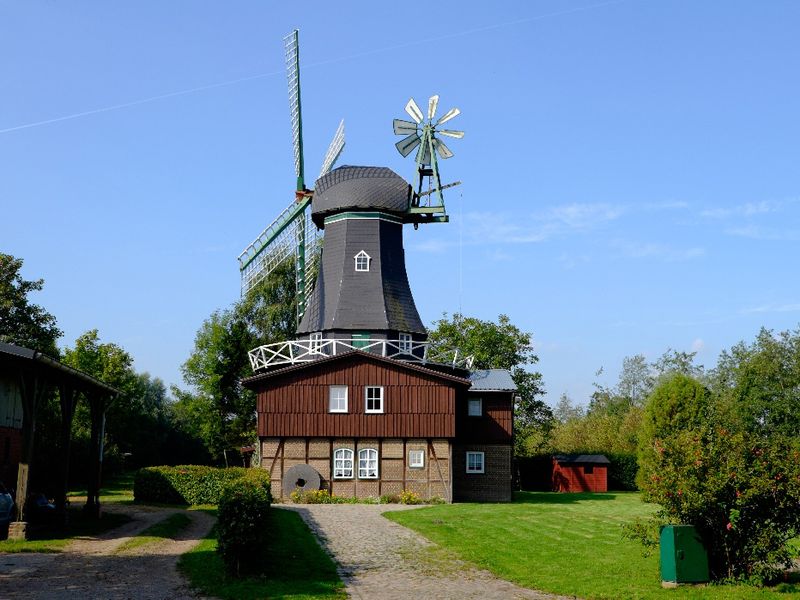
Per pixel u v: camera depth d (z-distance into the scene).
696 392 46.09
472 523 30.92
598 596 17.86
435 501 42.66
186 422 102.38
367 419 43.12
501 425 48.12
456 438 47.78
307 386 43.28
